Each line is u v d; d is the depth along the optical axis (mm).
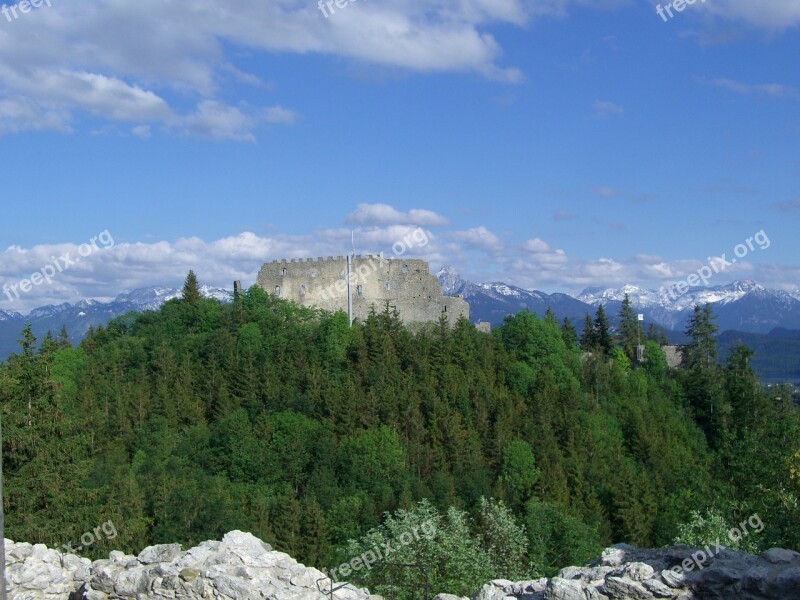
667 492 84750
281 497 77312
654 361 146750
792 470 42625
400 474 86250
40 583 24672
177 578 22500
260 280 131625
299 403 101438
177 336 126500
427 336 123438
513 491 84438
